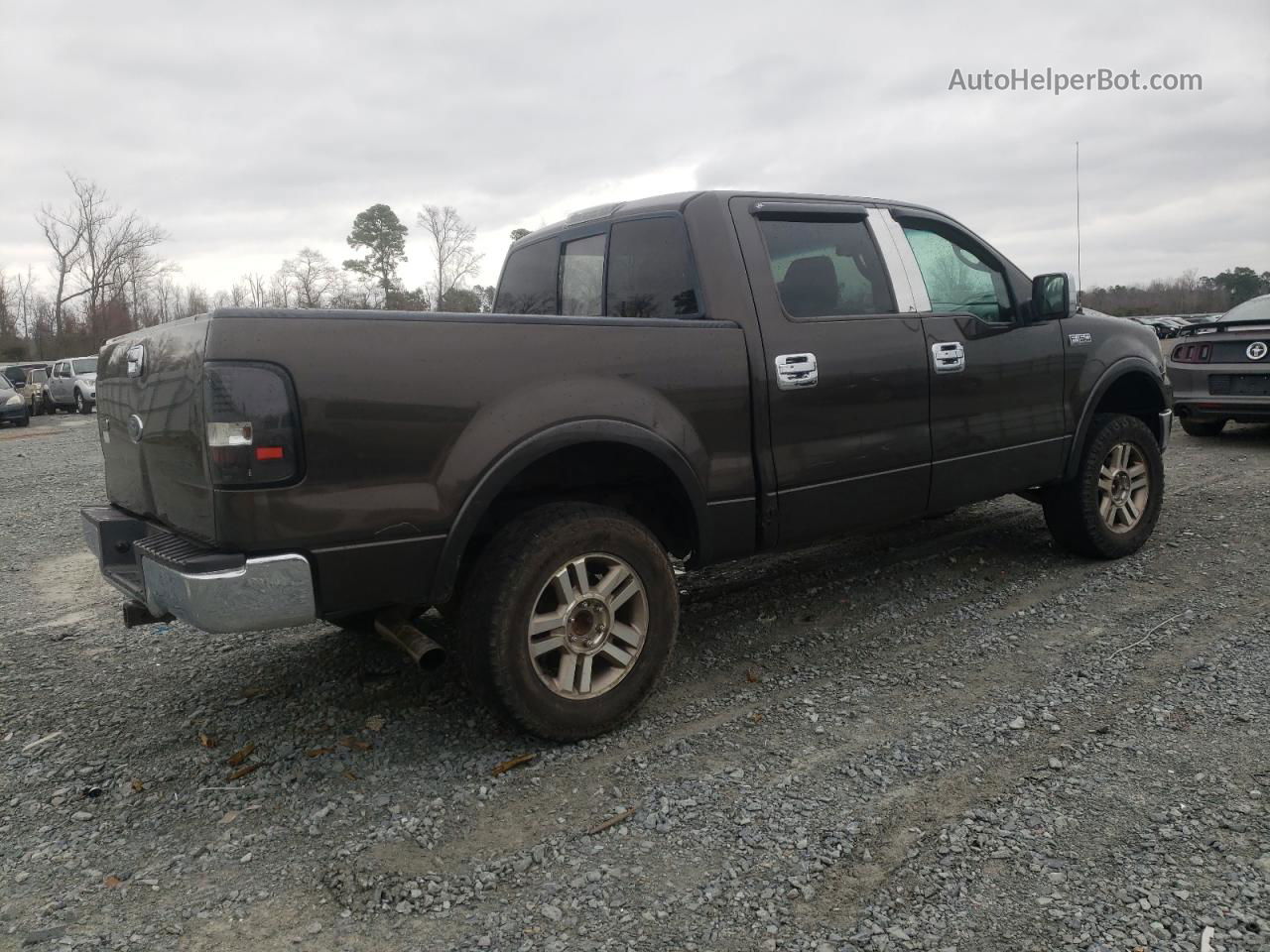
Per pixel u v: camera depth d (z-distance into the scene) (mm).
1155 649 3854
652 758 3100
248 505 2582
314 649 4312
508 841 2631
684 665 3945
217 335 2541
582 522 3121
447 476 2869
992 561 5293
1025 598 4617
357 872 2502
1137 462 5285
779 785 2877
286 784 3016
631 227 3951
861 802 2758
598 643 3203
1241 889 2270
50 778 3127
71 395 26953
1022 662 3787
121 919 2340
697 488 3443
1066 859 2426
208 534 2652
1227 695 3363
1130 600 4500
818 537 3938
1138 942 2096
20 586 5797
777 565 5414
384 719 3480
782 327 3717
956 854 2473
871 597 4754
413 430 2807
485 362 2947
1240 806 2633
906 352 4098
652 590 3307
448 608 3414
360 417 2717
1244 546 5328
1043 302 4605
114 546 3236
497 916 2293
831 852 2510
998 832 2562
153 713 3650
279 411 2598
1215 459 8383
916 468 4164
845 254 4074
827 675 3764
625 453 3459
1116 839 2506
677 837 2615
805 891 2348
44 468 12328
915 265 4312
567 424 3072
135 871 2562
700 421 3447
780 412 3680
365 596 2797
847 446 3904
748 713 3430
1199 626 4090
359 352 2723
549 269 4492
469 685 3115
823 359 3805
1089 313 5215
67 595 5543
